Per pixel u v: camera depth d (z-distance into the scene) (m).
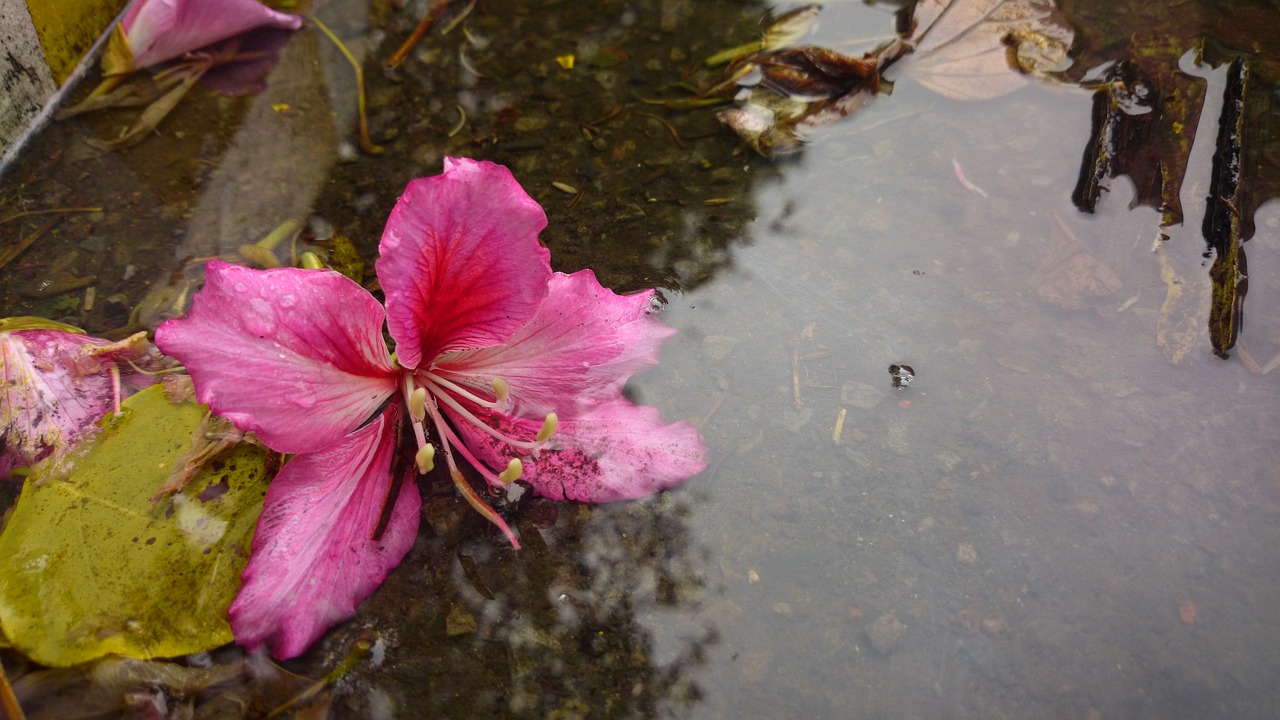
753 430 0.31
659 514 0.29
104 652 0.25
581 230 0.35
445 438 0.28
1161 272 0.34
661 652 0.27
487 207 0.25
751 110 0.38
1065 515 0.29
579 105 0.39
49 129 0.37
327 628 0.26
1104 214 0.35
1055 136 0.38
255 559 0.26
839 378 0.32
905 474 0.30
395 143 0.37
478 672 0.27
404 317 0.26
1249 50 0.39
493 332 0.27
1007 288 0.34
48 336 0.30
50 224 0.35
